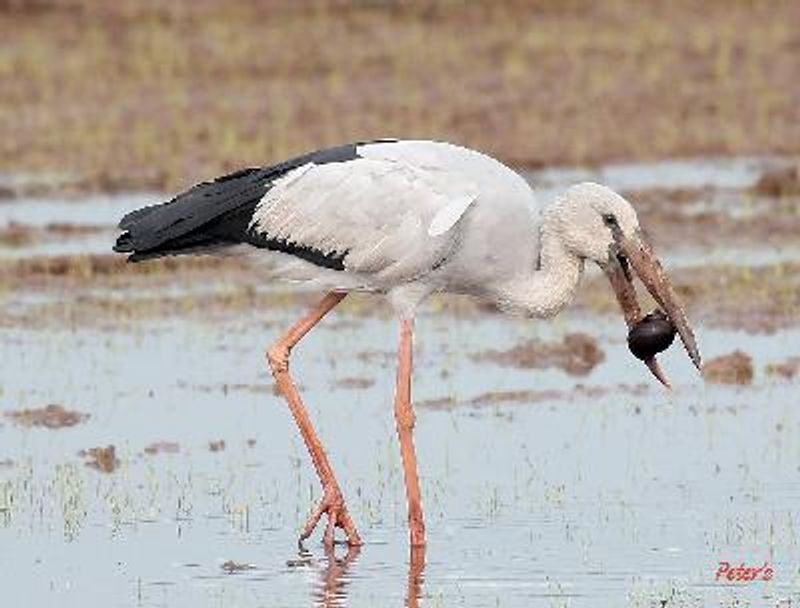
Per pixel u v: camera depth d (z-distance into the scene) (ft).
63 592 36.09
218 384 51.06
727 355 52.03
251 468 44.21
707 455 44.80
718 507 41.06
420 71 98.78
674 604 35.19
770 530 39.45
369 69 99.40
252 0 113.91
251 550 38.81
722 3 114.52
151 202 74.08
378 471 44.04
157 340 55.52
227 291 61.31
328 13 111.75
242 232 40.83
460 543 39.11
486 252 40.22
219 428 47.26
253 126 87.10
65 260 64.13
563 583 36.47
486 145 84.53
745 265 63.87
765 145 84.69
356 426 47.39
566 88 95.14
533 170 81.10
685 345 39.78
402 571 37.45
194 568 37.58
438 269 40.34
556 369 52.60
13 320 57.77
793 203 73.72
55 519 40.52
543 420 47.80
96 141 83.76
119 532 39.83
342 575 37.24
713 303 59.31
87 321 57.77
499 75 97.71
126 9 110.52
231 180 40.98
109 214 72.18
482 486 42.75
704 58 100.89
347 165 40.40
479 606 35.24
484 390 50.47
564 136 86.12
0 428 47.03
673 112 90.43
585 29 108.58
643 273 39.88
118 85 94.94
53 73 96.78
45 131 85.56
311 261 40.73
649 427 47.06
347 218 40.09
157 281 63.16
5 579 36.78
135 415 48.24
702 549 38.40
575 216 40.16
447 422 47.70
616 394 50.06
